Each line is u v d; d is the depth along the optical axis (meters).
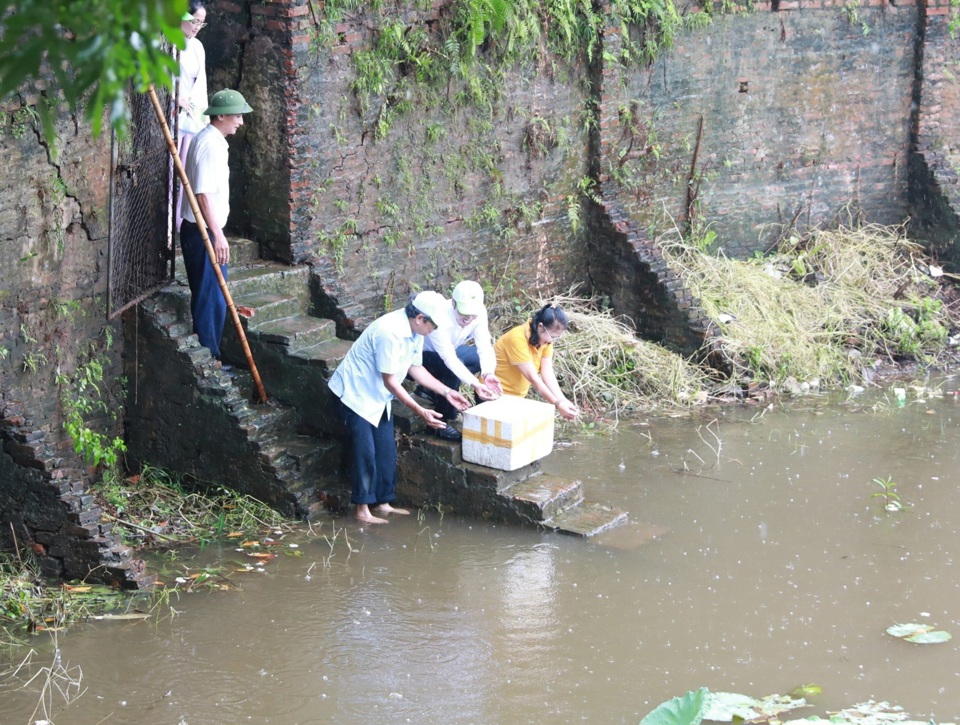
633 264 12.70
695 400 11.84
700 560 8.53
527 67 12.02
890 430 11.18
